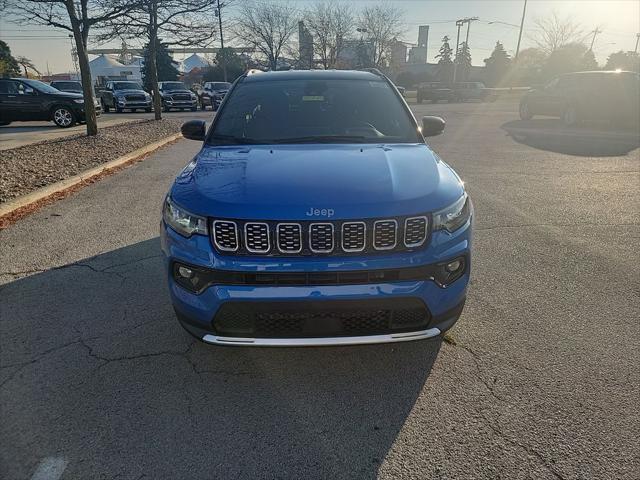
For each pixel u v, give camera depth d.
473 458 2.17
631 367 2.81
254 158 2.98
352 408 2.53
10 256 4.54
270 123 3.65
